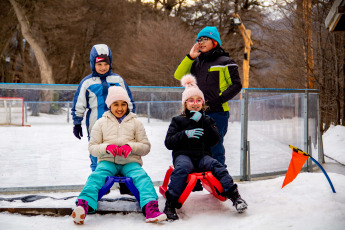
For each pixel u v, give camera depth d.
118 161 3.49
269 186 4.21
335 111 12.18
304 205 3.50
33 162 4.31
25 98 4.51
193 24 31.55
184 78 3.79
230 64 4.04
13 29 30.94
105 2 30.28
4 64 32.22
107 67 3.93
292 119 5.60
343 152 7.88
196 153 3.55
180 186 3.30
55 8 29.92
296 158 3.92
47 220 3.28
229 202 3.69
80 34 30.64
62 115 6.15
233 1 29.67
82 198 3.16
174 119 3.69
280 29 12.69
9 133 4.51
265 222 3.06
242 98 5.00
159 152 5.21
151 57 24.84
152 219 3.09
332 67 11.65
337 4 3.87
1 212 3.46
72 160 4.63
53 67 31.02
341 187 3.99
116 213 3.42
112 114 3.66
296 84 12.59
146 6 32.72
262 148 5.18
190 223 3.16
